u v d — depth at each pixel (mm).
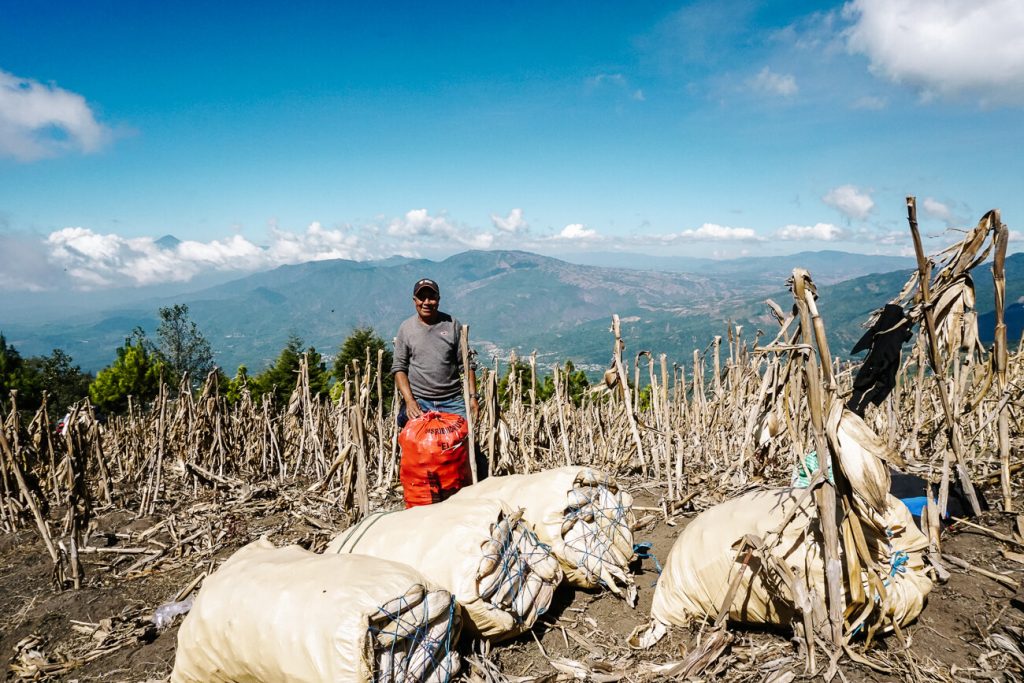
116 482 7672
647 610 3570
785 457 5402
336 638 2410
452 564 3035
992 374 3518
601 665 2982
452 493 4582
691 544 3303
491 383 5453
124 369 40156
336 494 6348
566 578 3717
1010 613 3086
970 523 3877
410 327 4805
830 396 2662
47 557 5156
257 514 5984
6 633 3904
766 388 3514
